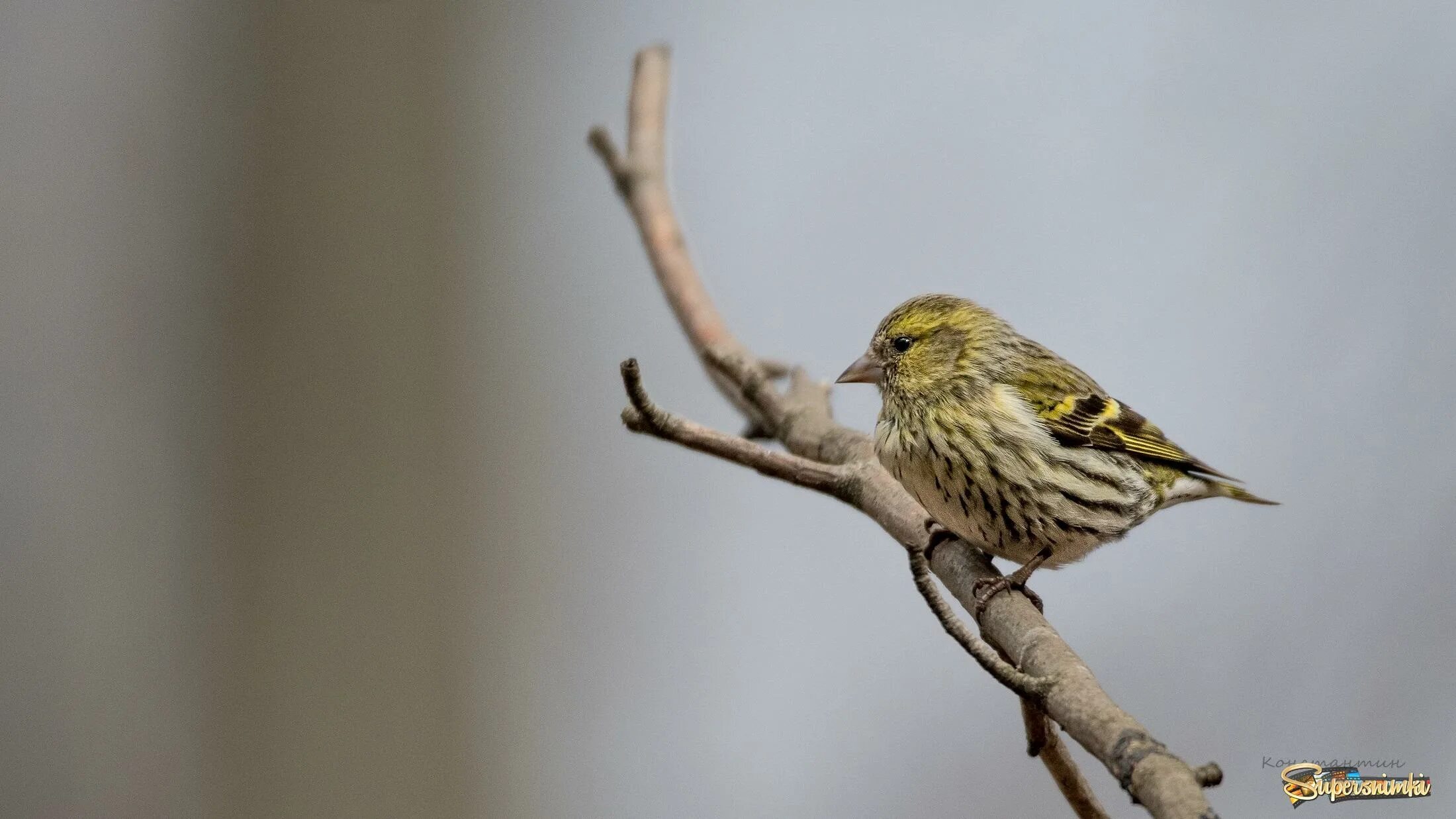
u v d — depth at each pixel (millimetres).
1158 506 8820
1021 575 8055
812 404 8344
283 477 12945
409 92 13547
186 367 13602
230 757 12703
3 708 14258
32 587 14539
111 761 13984
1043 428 8164
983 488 8102
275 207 13188
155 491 14242
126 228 14695
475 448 13703
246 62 13289
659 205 9547
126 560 14492
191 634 13312
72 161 14977
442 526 13344
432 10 13703
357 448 13062
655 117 9984
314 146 13273
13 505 14680
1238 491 8984
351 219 13273
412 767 12875
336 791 12680
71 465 14773
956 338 8289
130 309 14766
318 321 13117
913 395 8273
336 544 12922
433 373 13453
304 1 13320
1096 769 13250
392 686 12906
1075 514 8195
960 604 7152
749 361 8508
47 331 14906
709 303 9086
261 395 13000
